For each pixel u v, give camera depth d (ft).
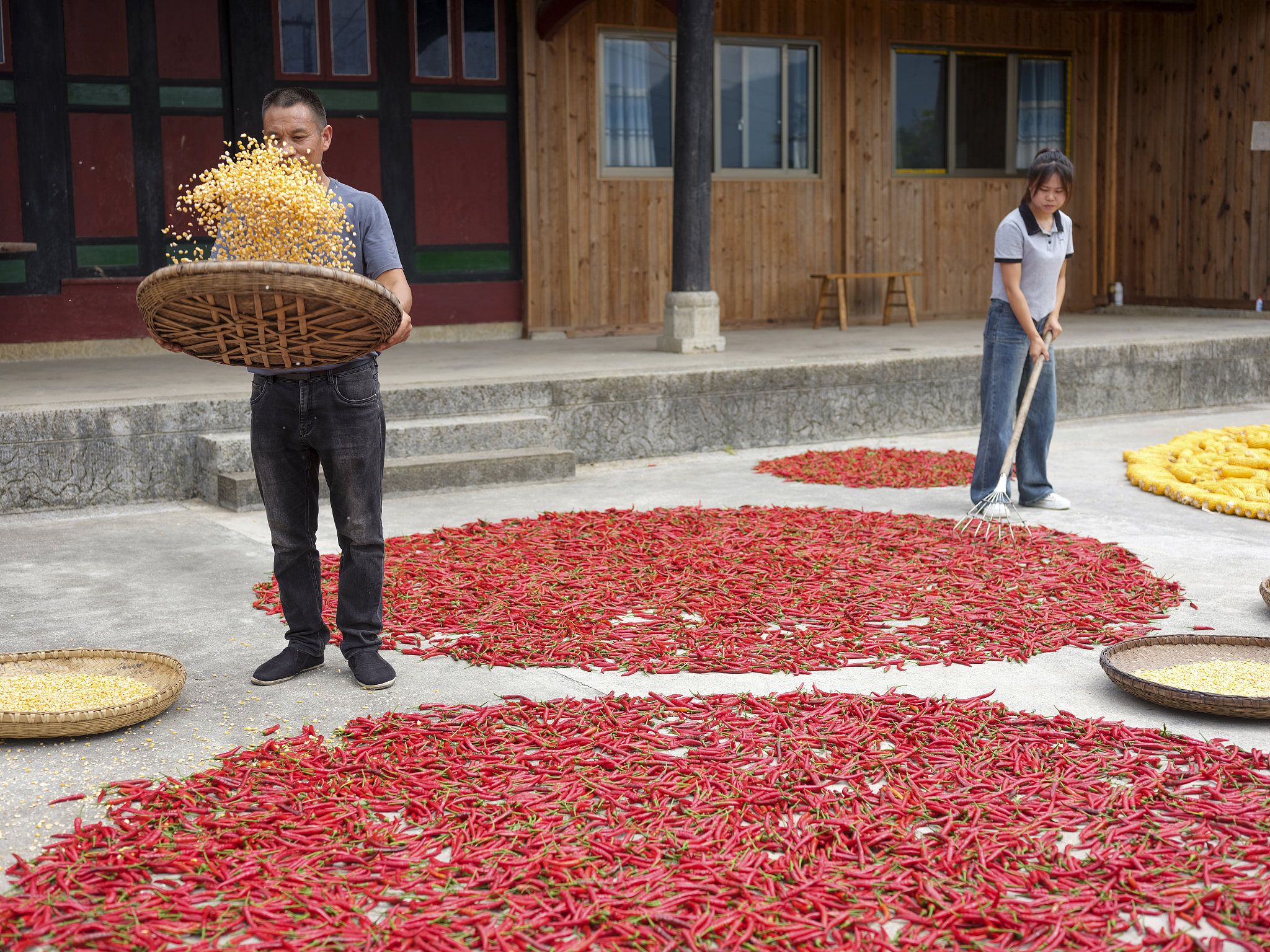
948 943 6.78
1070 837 8.03
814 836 7.84
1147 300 43.39
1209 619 13.30
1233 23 39.75
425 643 12.71
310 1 32.01
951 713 10.21
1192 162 41.50
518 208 35.37
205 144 31.24
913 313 38.37
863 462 23.39
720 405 25.86
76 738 10.03
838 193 39.09
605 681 11.46
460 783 8.87
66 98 29.68
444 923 6.97
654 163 37.04
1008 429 18.54
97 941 6.81
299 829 8.06
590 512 18.85
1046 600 13.87
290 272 8.93
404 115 33.53
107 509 20.18
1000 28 40.75
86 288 30.30
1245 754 9.30
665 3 31.32
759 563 15.47
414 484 21.03
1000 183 41.63
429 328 34.55
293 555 11.47
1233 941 6.75
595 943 6.75
